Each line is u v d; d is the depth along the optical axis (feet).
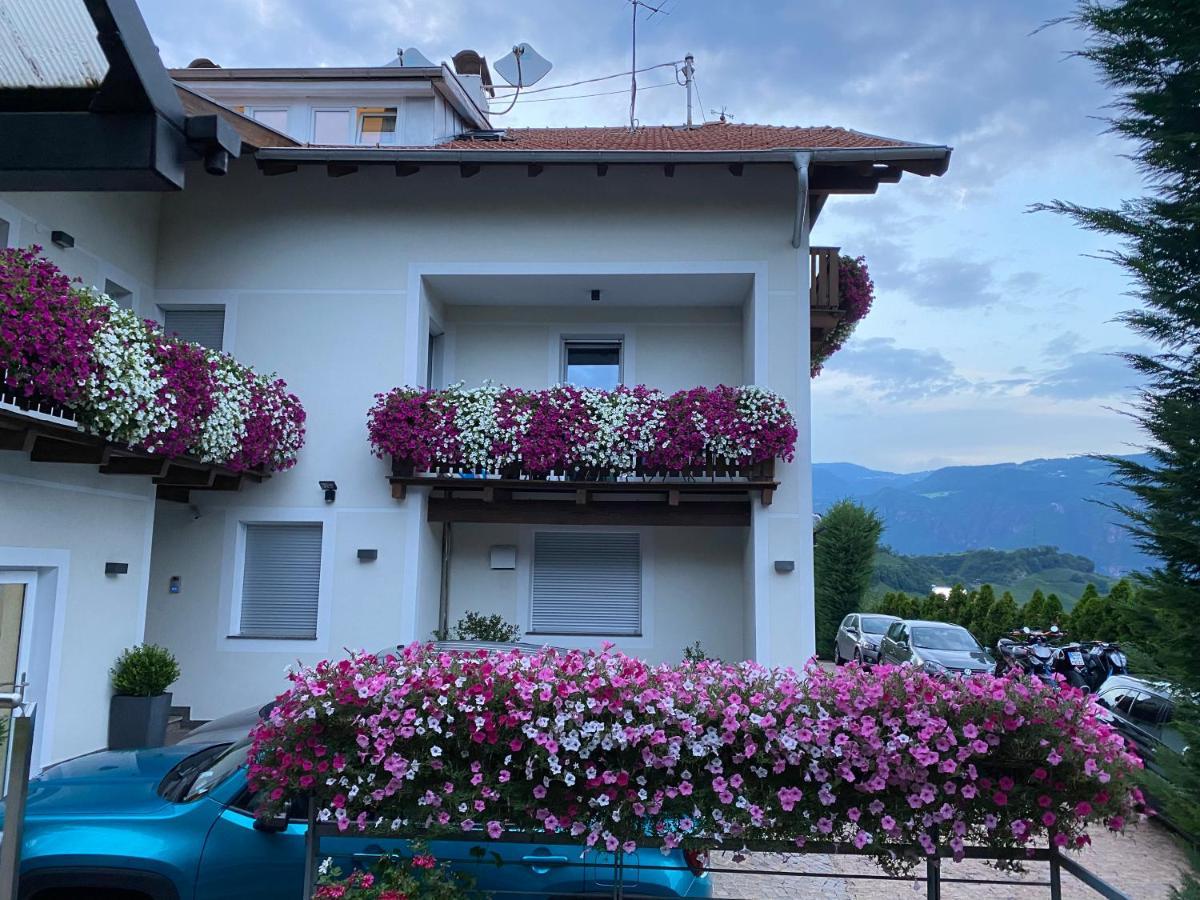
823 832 11.00
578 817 11.15
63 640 23.90
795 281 32.37
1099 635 52.75
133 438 21.95
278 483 32.42
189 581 32.27
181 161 11.15
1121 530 12.01
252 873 12.98
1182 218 11.92
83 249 28.73
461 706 11.09
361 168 33.53
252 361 32.99
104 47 9.78
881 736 11.09
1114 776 10.89
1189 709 11.14
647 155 30.19
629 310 36.73
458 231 33.24
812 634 30.81
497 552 35.06
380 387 32.76
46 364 18.86
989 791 11.08
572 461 30.66
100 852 12.96
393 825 11.29
